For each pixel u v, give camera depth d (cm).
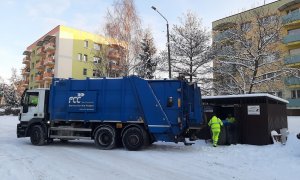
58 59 5403
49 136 1460
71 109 1427
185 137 1329
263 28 2478
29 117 1500
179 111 1265
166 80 1298
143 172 860
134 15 3028
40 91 1505
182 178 794
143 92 1317
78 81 1438
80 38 5678
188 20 2938
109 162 1016
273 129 1520
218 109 1664
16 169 861
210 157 1132
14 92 7550
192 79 2797
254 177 813
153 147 1412
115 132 1350
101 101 1380
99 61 3303
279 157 1114
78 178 766
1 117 4316
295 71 2377
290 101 3431
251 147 1375
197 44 2820
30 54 7531
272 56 2523
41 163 966
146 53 3231
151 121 1293
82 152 1245
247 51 2462
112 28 2997
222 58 2712
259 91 2559
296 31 3631
